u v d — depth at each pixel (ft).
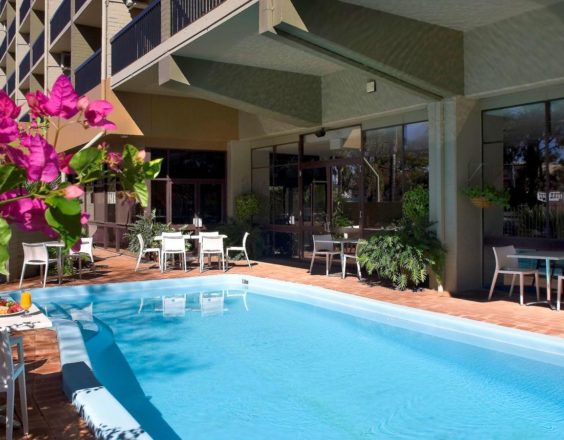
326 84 35.12
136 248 42.70
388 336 21.02
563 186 24.00
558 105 24.07
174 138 43.14
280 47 29.07
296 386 15.57
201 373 16.79
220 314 25.36
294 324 23.26
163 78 31.48
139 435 9.93
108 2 40.93
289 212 41.88
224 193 47.03
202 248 36.27
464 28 25.64
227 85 32.40
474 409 13.69
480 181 27.17
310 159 39.37
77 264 38.83
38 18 73.10
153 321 23.95
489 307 23.57
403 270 27.78
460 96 26.35
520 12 23.40
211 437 12.22
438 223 27.22
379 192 33.09
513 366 17.08
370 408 13.83
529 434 12.21
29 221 4.36
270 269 37.24
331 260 36.73
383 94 30.73
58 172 4.16
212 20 25.82
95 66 43.39
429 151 27.68
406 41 24.31
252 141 45.85
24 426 10.85
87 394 12.23
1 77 99.91
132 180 4.93
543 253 23.59
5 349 10.03
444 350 18.99
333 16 22.29
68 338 16.94
